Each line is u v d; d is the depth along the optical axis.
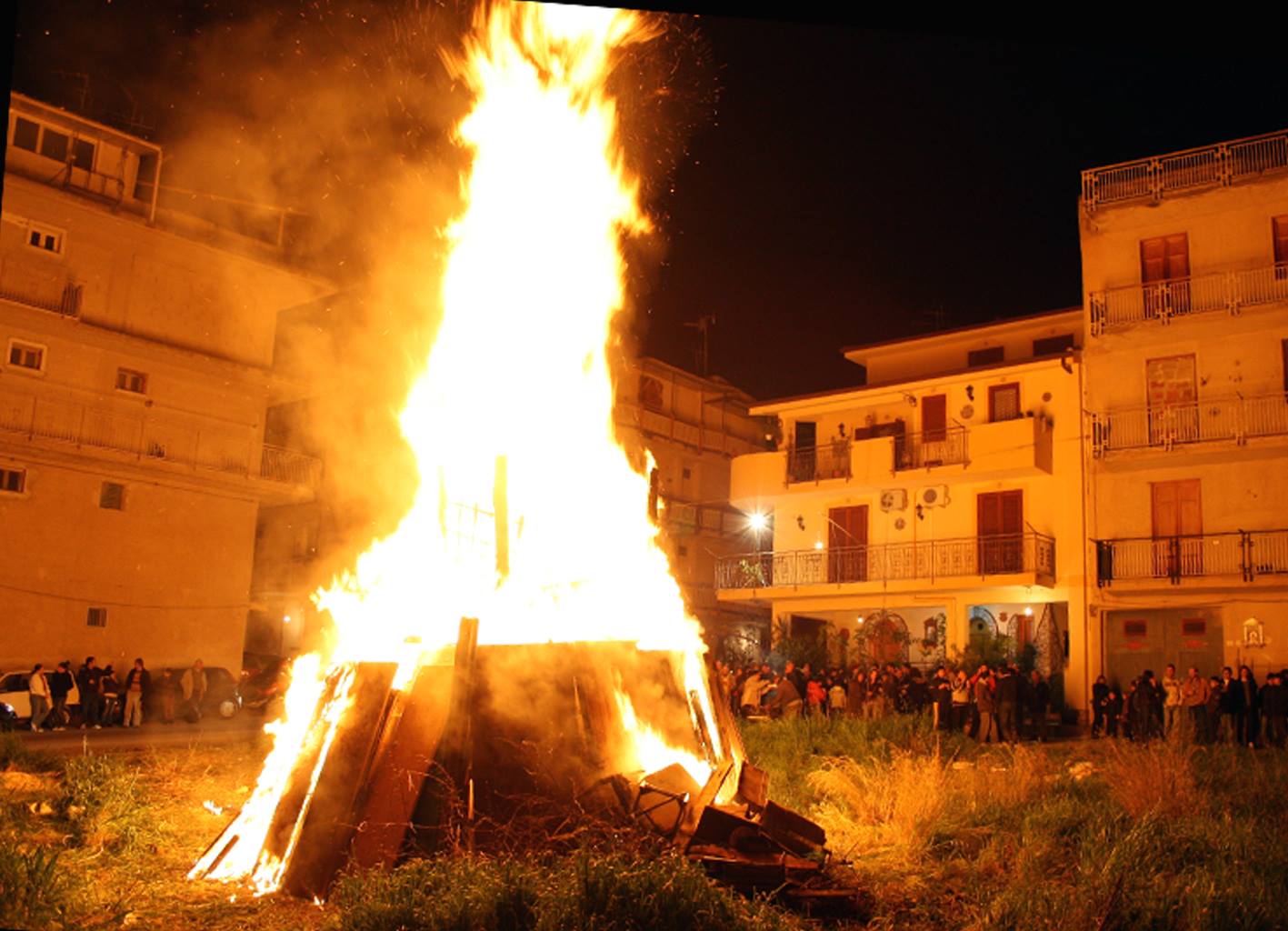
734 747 9.04
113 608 27.12
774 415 37.72
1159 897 6.27
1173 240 27.11
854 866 7.55
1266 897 6.26
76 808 8.59
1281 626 24.39
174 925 5.92
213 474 28.94
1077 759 13.89
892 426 31.97
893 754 11.14
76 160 27.38
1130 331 26.69
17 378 25.97
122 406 27.77
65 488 26.59
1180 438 26.05
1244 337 25.83
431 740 6.98
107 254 27.66
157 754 12.28
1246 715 18.55
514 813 6.89
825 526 32.78
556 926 5.17
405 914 5.38
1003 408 29.78
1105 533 27.16
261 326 30.70
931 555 30.11
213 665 28.86
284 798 7.15
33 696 21.83
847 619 32.12
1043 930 5.94
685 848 6.68
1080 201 28.23
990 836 8.52
